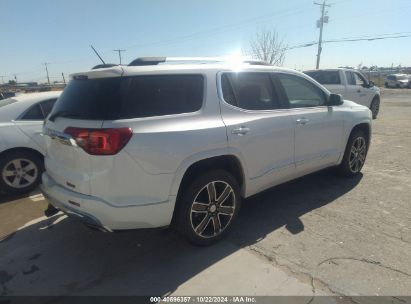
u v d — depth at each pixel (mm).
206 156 3115
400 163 6145
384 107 16750
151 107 2912
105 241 3609
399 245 3318
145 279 2939
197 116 3154
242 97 3586
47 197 3316
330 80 11328
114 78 2865
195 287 2811
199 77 3285
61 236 3756
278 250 3299
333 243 3391
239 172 3562
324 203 4375
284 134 3889
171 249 3400
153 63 3248
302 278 2859
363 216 3971
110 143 2674
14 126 4922
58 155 3135
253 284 2811
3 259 3326
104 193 2750
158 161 2832
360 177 5371
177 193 3004
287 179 4191
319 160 4504
